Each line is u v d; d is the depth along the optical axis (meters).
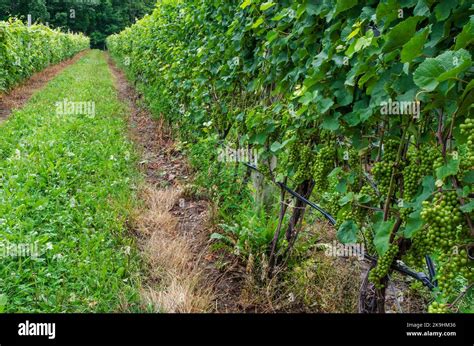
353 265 3.47
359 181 2.26
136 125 8.83
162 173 5.93
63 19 42.84
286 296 3.13
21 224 3.62
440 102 1.52
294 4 2.75
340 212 2.15
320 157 2.52
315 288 3.13
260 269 3.37
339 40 2.20
